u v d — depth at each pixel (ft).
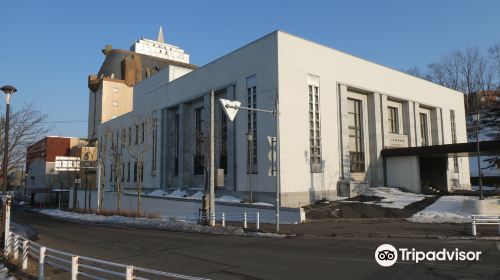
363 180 122.42
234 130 114.01
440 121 157.89
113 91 277.64
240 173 108.68
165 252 48.14
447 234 54.90
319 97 108.99
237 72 114.32
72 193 212.02
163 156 152.66
